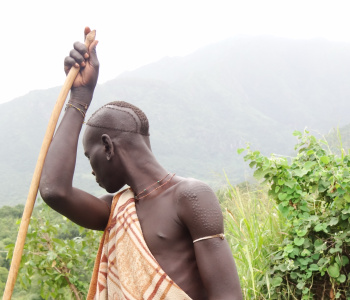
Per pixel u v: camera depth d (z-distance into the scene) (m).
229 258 1.81
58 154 1.97
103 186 2.09
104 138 2.00
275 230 4.58
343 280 3.83
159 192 1.96
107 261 2.04
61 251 4.90
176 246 1.88
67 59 2.09
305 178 4.10
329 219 4.02
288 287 4.02
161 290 1.80
